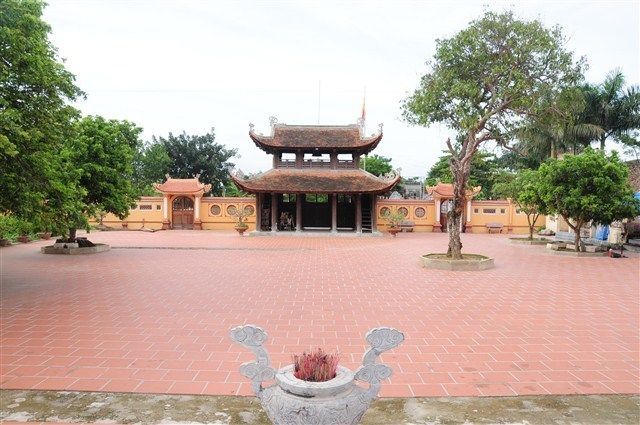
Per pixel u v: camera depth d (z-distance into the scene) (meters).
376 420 5.05
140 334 8.25
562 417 5.16
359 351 7.43
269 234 35.28
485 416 5.17
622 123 33.19
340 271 16.58
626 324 9.26
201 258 20.23
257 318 9.53
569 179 21.80
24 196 10.69
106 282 13.77
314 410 3.61
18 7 9.84
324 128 38.69
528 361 7.00
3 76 9.59
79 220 13.34
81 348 7.44
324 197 41.72
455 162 18.45
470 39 16.73
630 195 21.03
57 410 5.24
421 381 6.17
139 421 4.98
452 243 18.52
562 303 11.26
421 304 11.05
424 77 18.42
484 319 9.60
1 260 19.02
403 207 42.16
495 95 17.16
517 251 24.69
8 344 7.63
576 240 22.95
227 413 5.18
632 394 5.81
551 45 16.39
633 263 19.50
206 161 56.59
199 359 6.95
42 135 10.32
